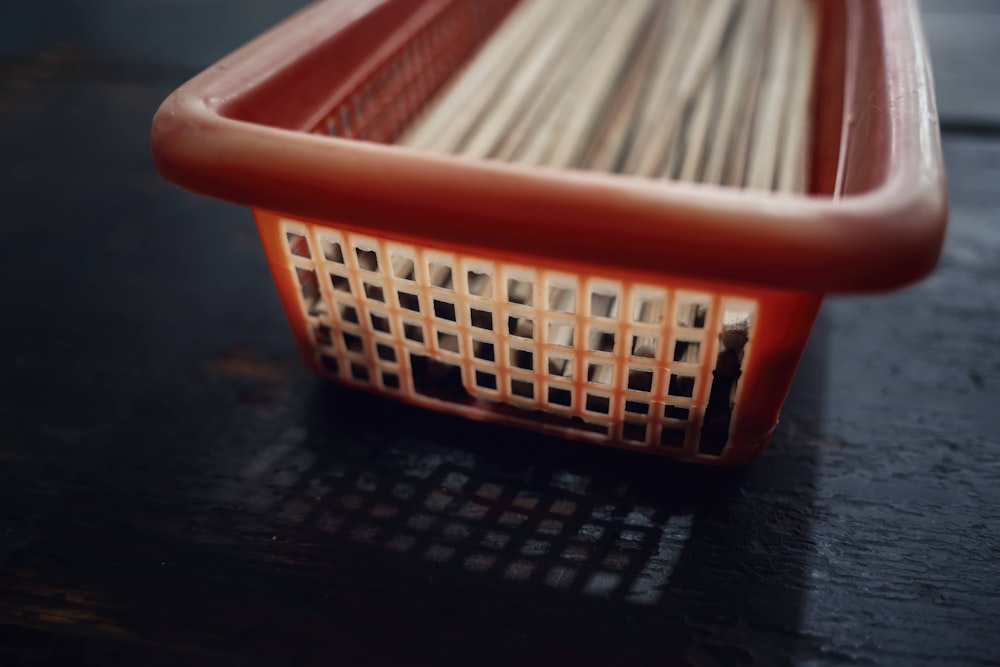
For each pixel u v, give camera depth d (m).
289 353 0.25
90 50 0.46
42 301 0.27
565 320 0.19
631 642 0.19
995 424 0.23
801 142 0.25
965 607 0.20
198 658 0.19
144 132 0.37
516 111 0.27
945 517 0.21
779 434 0.23
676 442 0.21
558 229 0.17
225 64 0.20
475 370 0.21
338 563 0.21
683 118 0.27
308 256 0.22
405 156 0.18
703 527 0.21
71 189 0.33
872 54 0.21
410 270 0.22
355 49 0.23
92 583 0.20
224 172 0.18
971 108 0.35
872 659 0.19
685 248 0.17
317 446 0.23
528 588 0.20
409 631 0.19
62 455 0.23
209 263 0.29
